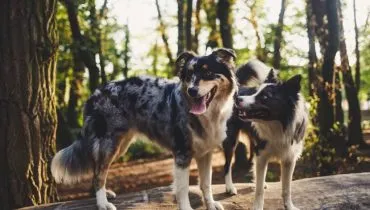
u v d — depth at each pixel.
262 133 2.63
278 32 6.65
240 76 3.02
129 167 7.75
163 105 2.72
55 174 2.93
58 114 4.88
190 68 2.58
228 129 3.00
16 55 3.21
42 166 3.28
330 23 4.76
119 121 2.83
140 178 6.47
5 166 3.23
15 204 3.22
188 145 2.64
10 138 3.21
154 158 8.86
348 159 5.23
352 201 2.76
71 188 5.70
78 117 8.95
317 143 4.43
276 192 2.89
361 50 10.61
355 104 7.77
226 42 5.87
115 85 2.88
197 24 6.94
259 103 2.55
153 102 2.76
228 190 2.94
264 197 2.83
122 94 2.84
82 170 2.91
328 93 4.68
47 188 3.31
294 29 7.14
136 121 2.83
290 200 2.68
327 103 4.67
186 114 2.62
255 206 2.66
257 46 6.96
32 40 3.23
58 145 4.86
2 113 3.22
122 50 8.88
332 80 4.72
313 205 2.75
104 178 2.84
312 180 3.02
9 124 3.21
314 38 5.44
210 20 7.11
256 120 2.58
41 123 3.28
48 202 3.31
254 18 6.78
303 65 7.36
